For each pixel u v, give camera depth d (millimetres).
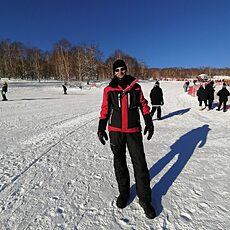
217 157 4977
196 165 4535
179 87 43438
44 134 7598
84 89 44250
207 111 12961
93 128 8461
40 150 5770
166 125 8805
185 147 5770
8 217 2965
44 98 24688
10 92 33531
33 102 19734
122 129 2955
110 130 3023
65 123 9594
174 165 4559
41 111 13672
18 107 15953
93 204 3223
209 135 7000
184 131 7680
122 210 3064
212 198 3309
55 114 12289
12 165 4738
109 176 4117
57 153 5477
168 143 6184
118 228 2711
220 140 6387
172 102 18078
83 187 3715
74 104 17719
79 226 2764
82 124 9289
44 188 3707
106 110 3064
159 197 3361
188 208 3078
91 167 4551
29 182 3928
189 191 3514
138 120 3014
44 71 89125
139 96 2990
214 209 3047
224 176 4016
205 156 5051
